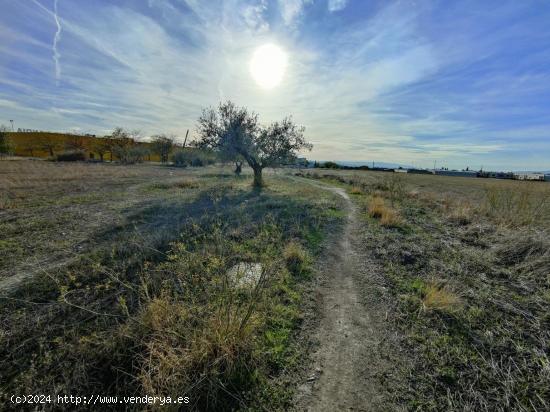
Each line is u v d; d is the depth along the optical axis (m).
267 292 3.84
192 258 4.18
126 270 4.50
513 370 2.60
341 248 6.27
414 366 2.69
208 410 2.23
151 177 21.97
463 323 3.29
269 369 2.65
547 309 3.50
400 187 14.74
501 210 8.59
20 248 5.53
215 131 16.83
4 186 14.02
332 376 2.59
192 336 2.66
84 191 13.50
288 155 17.16
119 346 2.70
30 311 3.43
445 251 5.75
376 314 3.61
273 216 8.30
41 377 2.48
